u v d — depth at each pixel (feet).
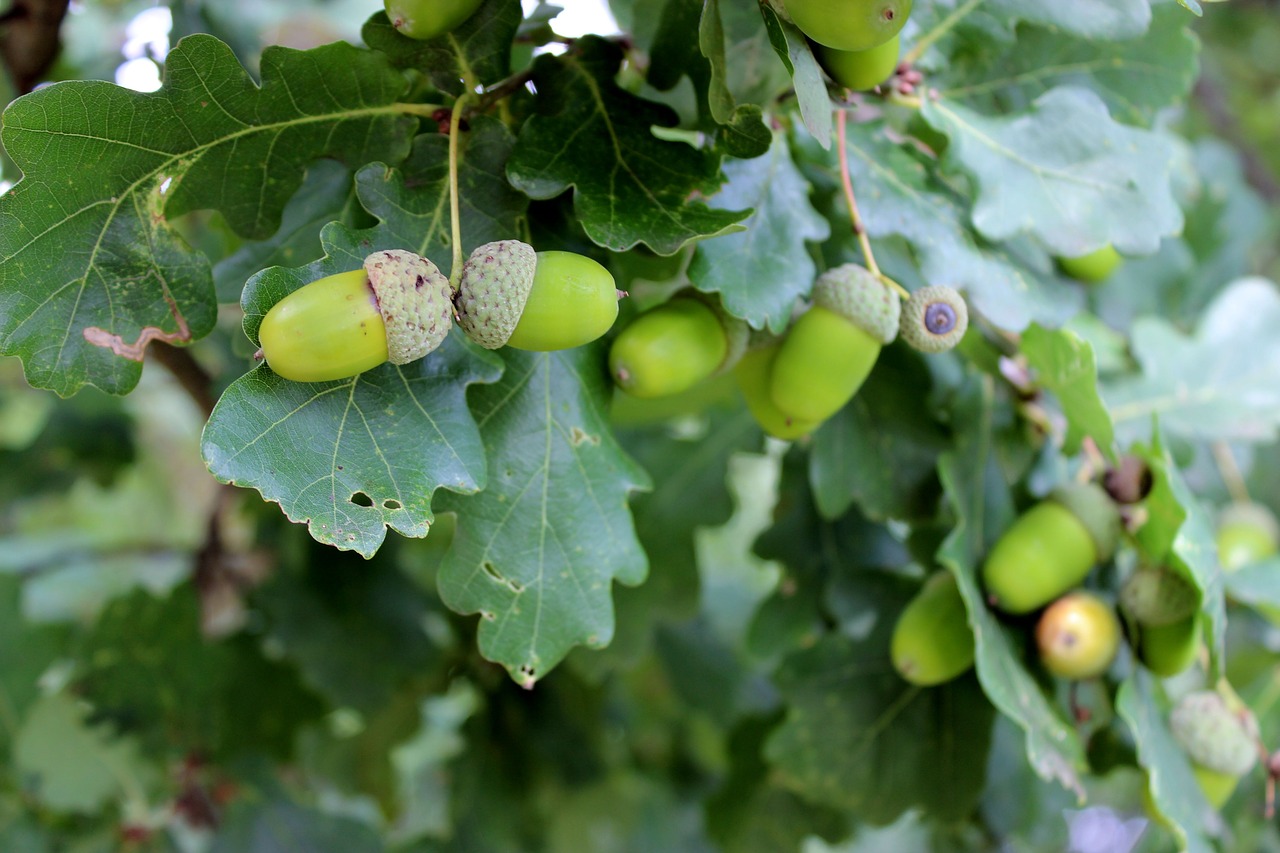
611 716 2.17
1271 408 1.63
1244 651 1.78
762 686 2.16
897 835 2.68
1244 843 1.84
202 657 1.75
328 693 1.74
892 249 1.46
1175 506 1.38
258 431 1.18
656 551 1.66
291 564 1.82
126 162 1.25
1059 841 1.64
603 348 1.33
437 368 1.24
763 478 3.50
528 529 1.28
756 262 1.32
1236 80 3.76
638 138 1.30
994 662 1.38
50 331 1.23
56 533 2.33
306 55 1.26
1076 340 1.39
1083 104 1.41
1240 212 2.13
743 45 1.36
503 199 1.29
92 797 1.72
